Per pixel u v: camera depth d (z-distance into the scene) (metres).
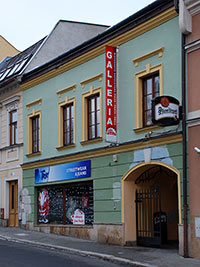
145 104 15.85
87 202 18.41
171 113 13.63
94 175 17.80
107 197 16.98
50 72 21.00
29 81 22.70
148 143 15.09
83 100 18.77
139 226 16.34
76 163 18.89
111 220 16.67
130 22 16.14
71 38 25.36
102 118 17.59
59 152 20.19
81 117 18.81
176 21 14.52
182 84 13.85
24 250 15.07
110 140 16.19
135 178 16.30
